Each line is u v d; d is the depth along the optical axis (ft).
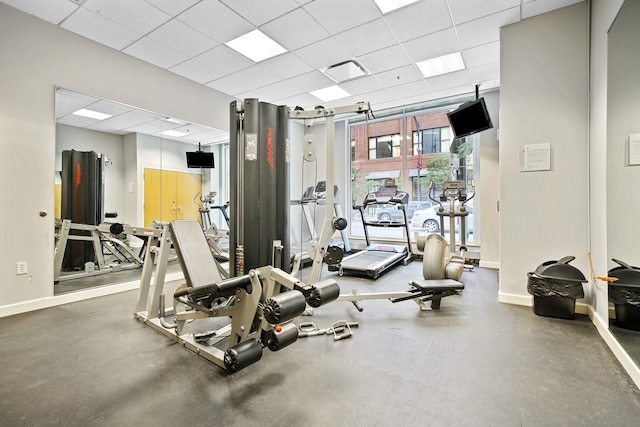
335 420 5.21
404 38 12.20
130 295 12.76
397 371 6.75
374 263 16.10
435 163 20.88
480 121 14.64
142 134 15.03
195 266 8.20
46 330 9.06
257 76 15.76
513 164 11.11
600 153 8.73
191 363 7.15
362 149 23.67
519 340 8.21
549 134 10.54
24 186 10.73
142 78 14.02
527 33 10.86
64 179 12.21
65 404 5.68
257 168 9.24
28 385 6.28
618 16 7.51
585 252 10.07
